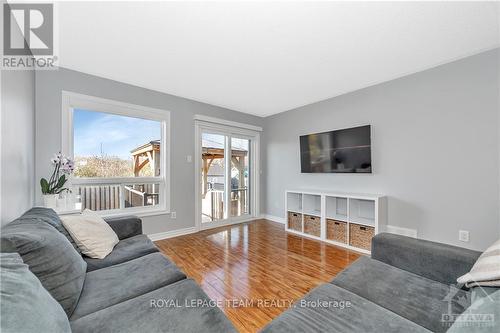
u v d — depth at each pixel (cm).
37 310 70
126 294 119
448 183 248
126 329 89
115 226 204
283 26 180
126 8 159
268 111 439
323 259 260
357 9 161
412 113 273
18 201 177
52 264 108
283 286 200
